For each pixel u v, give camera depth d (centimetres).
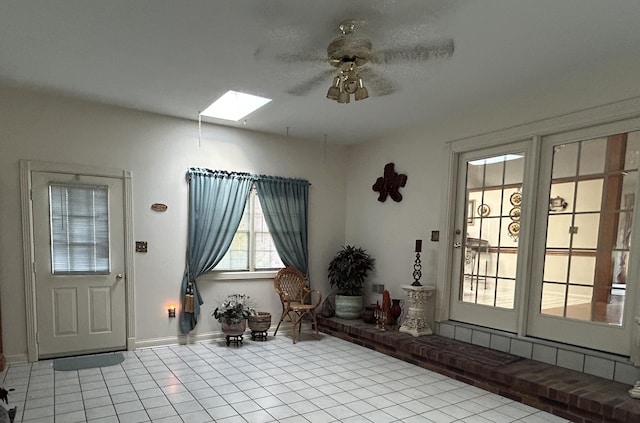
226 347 435
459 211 422
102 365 365
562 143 333
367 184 541
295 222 523
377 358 405
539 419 269
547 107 335
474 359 340
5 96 356
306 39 259
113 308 406
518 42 258
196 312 449
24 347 365
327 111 412
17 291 362
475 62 289
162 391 308
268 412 275
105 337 402
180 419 262
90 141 394
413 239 467
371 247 531
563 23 233
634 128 288
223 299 474
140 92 363
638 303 281
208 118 446
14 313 360
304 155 538
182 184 445
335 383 333
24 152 364
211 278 464
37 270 370
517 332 358
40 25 243
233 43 266
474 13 222
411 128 473
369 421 265
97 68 310
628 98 285
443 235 428
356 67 253
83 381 325
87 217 393
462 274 419
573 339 321
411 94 359
